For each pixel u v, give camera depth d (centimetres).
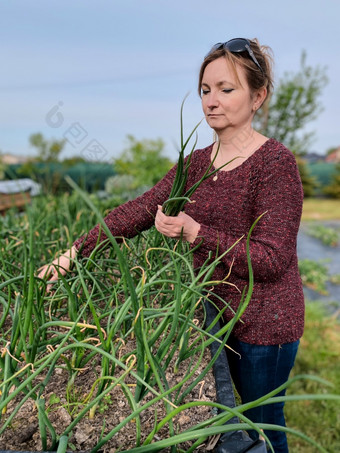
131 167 664
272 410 136
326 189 2528
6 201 280
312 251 977
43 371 99
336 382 309
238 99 117
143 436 77
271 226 115
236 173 122
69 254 134
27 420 82
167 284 134
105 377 75
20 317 90
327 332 429
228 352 133
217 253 112
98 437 77
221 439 70
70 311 110
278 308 123
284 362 129
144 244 164
